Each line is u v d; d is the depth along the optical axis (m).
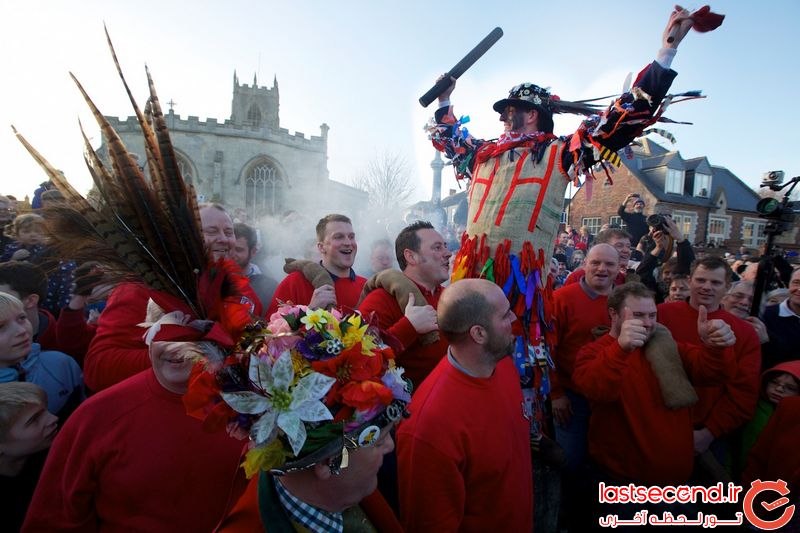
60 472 1.38
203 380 0.94
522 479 1.63
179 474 1.38
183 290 1.02
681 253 3.99
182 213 1.03
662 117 1.78
